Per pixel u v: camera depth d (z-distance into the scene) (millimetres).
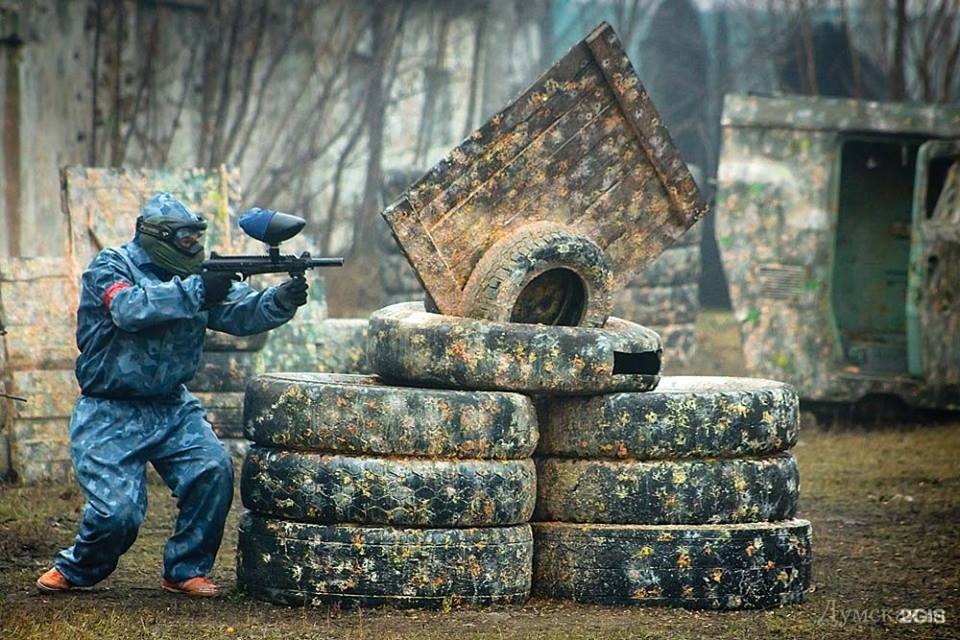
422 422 21875
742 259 45094
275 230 22312
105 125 59625
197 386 33438
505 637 20156
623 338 23000
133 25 61375
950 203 44062
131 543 22422
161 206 22500
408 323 22969
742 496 22984
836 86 79562
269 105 69625
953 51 70875
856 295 47688
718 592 22547
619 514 22750
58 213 56781
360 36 69500
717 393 23062
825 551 27812
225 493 22688
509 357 22422
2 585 23188
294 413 22281
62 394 32875
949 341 43281
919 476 36125
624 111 24219
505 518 22188
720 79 85938
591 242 23688
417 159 74062
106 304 21875
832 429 43812
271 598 22266
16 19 52688
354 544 21828
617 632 20703
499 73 80188
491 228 23781
